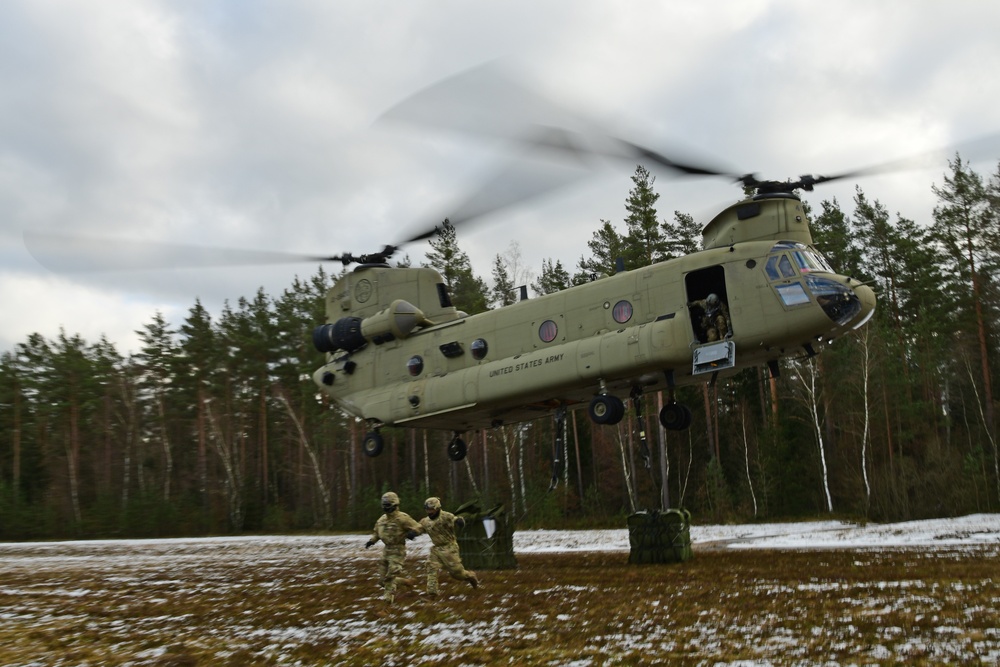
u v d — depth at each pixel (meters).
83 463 64.00
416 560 19.67
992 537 19.84
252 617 10.83
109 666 8.03
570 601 10.99
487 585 13.30
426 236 21.92
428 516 12.66
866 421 38.91
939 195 44.75
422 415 21.22
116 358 71.31
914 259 49.66
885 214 53.31
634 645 7.95
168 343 67.94
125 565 21.30
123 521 53.91
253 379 61.66
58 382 64.50
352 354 23.66
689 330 17.33
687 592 11.38
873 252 52.44
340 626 9.86
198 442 63.28
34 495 65.56
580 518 46.50
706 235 18.70
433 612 10.54
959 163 44.53
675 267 17.83
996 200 42.78
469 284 56.16
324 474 60.06
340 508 57.28
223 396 61.25
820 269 17.03
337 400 23.92
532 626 9.25
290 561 21.06
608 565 16.44
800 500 43.16
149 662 8.13
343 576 16.00
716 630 8.48
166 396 65.62
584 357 18.30
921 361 44.62
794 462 43.91
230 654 8.46
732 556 17.12
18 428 64.81
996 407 41.88
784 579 12.38
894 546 18.39
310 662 7.95
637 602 10.64
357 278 23.97
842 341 44.81
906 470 37.06
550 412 21.08
